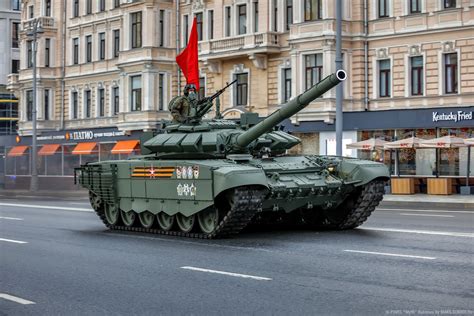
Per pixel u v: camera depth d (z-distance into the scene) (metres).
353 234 16.67
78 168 20.27
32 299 9.95
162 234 17.61
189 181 16.39
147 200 17.89
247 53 41.16
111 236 17.48
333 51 37.88
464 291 9.76
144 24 46.78
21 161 57.50
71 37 54.06
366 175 17.16
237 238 16.25
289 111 15.84
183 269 12.08
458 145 32.78
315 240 15.61
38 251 14.86
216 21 43.75
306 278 10.96
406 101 36.78
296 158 17.88
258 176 15.60
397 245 14.48
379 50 37.78
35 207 28.45
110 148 50.78
